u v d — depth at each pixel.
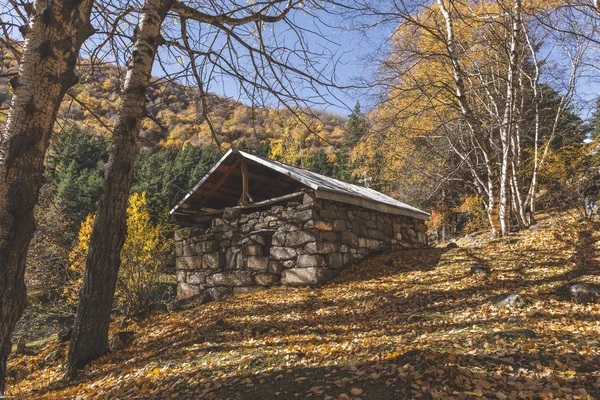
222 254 10.36
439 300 6.62
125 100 5.49
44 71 2.69
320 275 8.85
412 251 10.97
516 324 4.89
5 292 2.50
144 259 11.59
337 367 3.89
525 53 12.44
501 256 8.71
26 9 2.86
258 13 5.59
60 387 5.40
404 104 11.27
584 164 12.89
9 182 2.55
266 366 4.19
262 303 7.95
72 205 19.72
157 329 7.42
